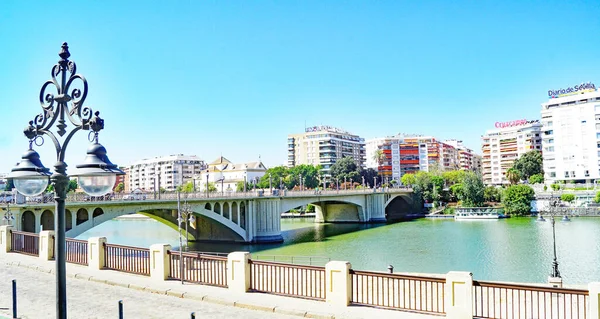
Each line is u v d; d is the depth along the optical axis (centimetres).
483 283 1191
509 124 18088
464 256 5350
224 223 6519
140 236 8012
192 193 6203
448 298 1207
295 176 15112
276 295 1484
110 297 1540
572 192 10988
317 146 18175
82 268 1972
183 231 6994
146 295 1561
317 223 11250
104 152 905
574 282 3978
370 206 10906
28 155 1008
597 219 9175
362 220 10719
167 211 6125
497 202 12262
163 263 1728
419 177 13488
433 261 5066
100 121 836
